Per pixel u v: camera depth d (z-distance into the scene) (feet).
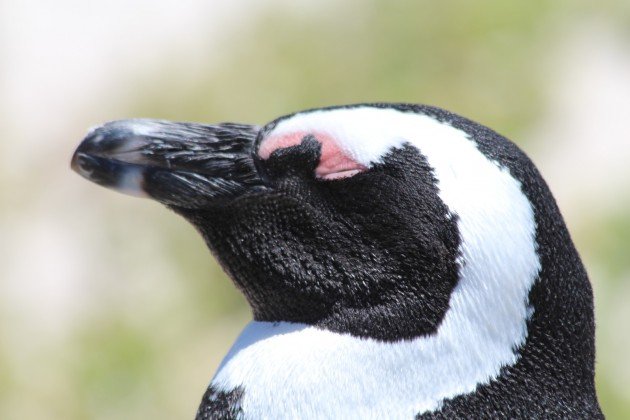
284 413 14.07
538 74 43.55
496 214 14.15
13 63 44.65
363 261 14.62
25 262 39.06
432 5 44.29
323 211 14.99
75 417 35.88
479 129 14.74
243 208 15.47
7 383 36.29
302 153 15.17
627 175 40.19
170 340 36.76
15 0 46.47
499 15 44.50
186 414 35.29
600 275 37.24
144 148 15.71
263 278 15.38
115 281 38.22
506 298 14.11
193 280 37.76
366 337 14.38
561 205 39.52
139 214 39.22
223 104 41.39
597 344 34.99
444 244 14.21
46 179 41.19
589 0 46.73
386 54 42.78
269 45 43.32
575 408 14.28
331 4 44.73
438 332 14.11
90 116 42.91
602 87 43.62
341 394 13.99
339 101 41.78
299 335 14.80
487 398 13.98
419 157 14.53
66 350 36.86
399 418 13.84
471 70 43.16
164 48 44.55
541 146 41.60
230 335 36.83
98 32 45.70
